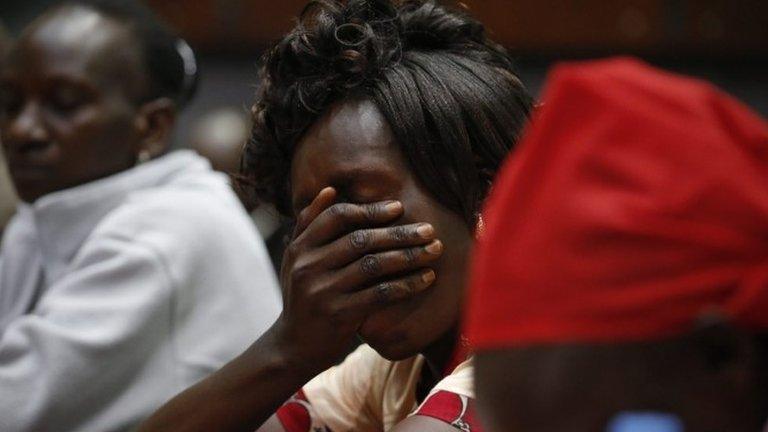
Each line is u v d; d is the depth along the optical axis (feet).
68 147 13.96
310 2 8.89
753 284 4.58
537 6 30.27
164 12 30.73
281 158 8.66
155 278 12.92
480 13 30.17
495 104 8.23
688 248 4.62
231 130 23.76
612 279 4.69
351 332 7.99
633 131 4.76
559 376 4.79
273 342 8.31
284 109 8.29
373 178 7.88
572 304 4.75
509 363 4.92
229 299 13.41
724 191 4.62
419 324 7.91
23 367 12.52
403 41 8.59
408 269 7.79
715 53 30.94
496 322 4.97
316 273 7.94
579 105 4.92
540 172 4.97
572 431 4.79
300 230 8.13
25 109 14.01
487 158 8.15
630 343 4.71
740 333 4.64
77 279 12.96
